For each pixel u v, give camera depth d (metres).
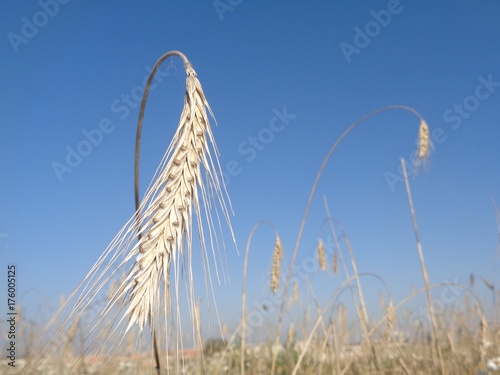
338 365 5.85
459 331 7.61
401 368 6.38
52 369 3.55
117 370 4.52
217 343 6.96
